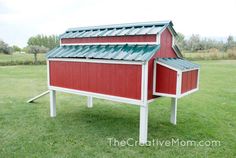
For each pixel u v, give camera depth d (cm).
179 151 450
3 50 3362
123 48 500
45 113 712
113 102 887
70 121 634
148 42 472
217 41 4872
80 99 935
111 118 669
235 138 520
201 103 872
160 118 675
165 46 502
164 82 455
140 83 446
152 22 504
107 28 582
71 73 589
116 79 488
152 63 457
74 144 477
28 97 963
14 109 755
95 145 473
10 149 448
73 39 635
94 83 535
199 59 3291
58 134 532
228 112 743
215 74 1791
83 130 562
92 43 584
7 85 1274
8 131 548
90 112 736
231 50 3722
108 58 486
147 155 431
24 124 602
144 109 463
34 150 445
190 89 500
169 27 499
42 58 2811
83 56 541
